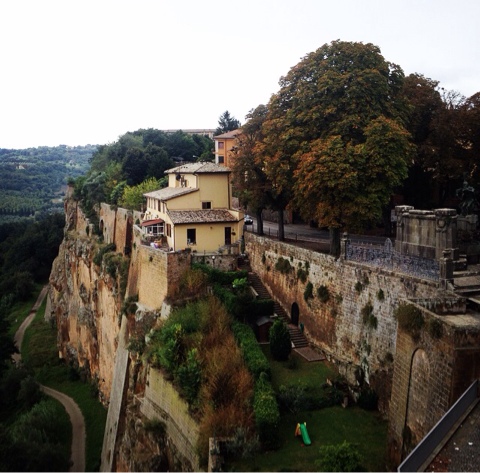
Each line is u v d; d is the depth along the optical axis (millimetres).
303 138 38219
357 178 33156
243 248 47469
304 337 36656
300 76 40594
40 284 104500
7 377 54156
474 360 17984
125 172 83250
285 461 23281
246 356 30859
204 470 24406
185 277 40938
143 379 36656
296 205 37906
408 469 15016
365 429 26109
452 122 41562
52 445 38281
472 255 31281
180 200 49250
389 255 28422
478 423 16828
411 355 20969
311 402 28422
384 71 38812
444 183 46250
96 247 65062
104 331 54750
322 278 34594
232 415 25594
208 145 114125
